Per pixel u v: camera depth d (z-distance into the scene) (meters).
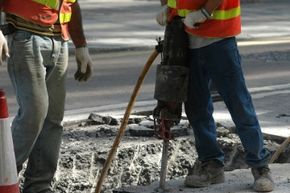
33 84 9.61
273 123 15.80
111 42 32.09
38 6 9.55
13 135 9.73
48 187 10.48
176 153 13.52
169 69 10.36
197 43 10.34
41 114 9.70
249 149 10.57
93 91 21.33
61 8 9.74
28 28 9.58
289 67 26.08
